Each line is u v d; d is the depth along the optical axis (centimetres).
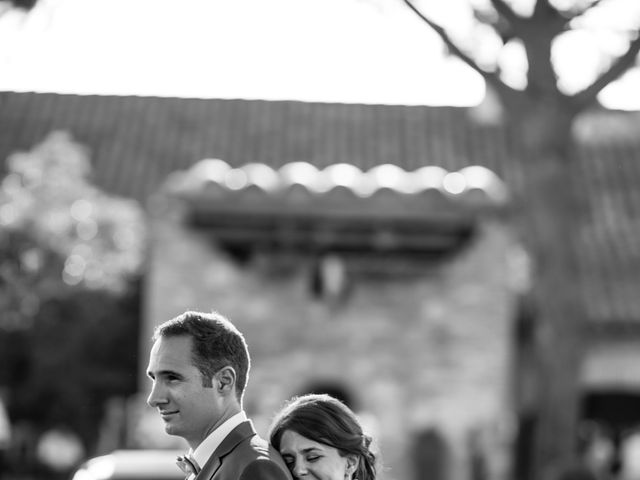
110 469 1004
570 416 1620
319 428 479
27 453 2231
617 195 2559
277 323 1800
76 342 2197
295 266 1803
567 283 1612
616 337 2173
